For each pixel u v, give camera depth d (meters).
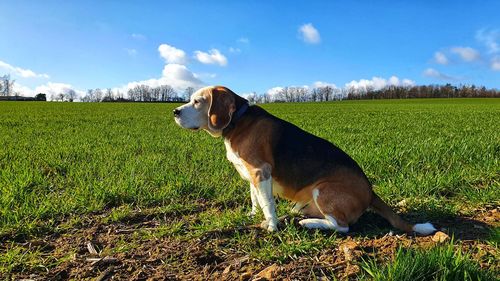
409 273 0.75
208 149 2.46
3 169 1.83
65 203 1.30
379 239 1.02
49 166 1.92
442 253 0.80
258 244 1.01
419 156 2.02
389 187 1.48
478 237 1.03
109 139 3.16
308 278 0.82
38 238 1.08
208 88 1.20
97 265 0.91
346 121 5.78
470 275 0.76
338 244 1.00
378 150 2.12
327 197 1.10
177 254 0.96
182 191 1.48
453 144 2.30
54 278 0.86
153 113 8.48
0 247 1.03
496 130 3.87
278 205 1.30
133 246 1.01
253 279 0.82
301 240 1.00
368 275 0.81
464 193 1.41
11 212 1.21
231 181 1.61
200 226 1.11
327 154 1.16
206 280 0.83
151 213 1.27
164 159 2.07
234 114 1.16
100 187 1.43
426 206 1.29
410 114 8.12
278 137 1.16
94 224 1.19
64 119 6.09
